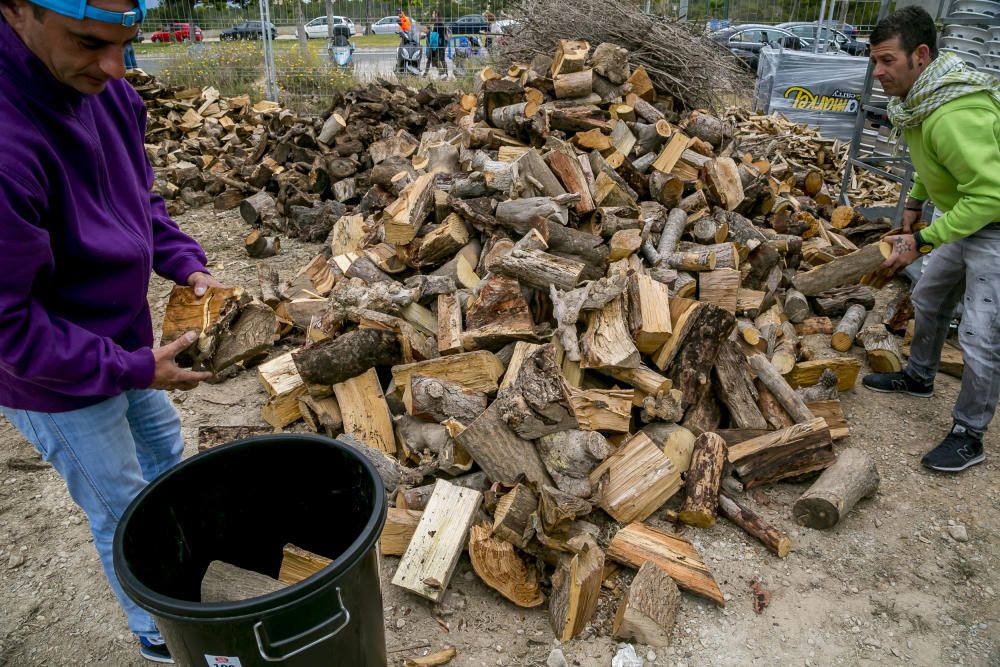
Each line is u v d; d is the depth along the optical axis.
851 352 4.46
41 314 1.50
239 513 2.01
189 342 1.75
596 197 4.31
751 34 11.86
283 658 1.49
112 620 2.58
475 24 11.84
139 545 1.67
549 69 5.72
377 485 1.69
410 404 3.06
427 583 2.48
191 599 1.96
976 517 3.06
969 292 3.17
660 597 2.44
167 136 8.82
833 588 2.68
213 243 6.36
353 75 11.88
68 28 1.38
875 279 3.44
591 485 2.85
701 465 3.04
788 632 2.48
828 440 3.16
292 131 7.27
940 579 2.73
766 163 6.12
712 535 2.93
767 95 9.77
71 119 1.58
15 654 2.45
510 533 2.59
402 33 11.74
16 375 1.52
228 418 3.77
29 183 1.42
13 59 1.44
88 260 1.66
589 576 2.37
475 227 4.07
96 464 1.85
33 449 3.54
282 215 6.71
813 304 4.86
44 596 2.69
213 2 12.38
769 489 3.23
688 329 3.33
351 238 4.98
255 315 2.29
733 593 2.64
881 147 6.64
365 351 3.30
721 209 4.83
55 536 2.99
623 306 3.35
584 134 4.75
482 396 3.09
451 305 3.55
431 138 6.11
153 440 2.24
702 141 5.21
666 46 6.37
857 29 11.85
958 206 2.95
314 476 1.98
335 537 2.08
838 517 2.91
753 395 3.41
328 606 1.49
